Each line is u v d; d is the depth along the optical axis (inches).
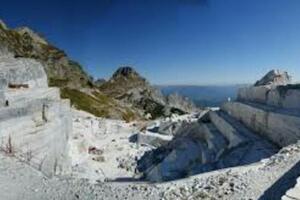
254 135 1374.3
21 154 932.6
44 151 1104.2
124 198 634.2
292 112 1214.3
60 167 1300.4
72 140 1812.3
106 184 737.0
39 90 1358.3
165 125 2792.8
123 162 1988.2
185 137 2058.3
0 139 866.1
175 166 1569.9
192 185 679.1
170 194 641.6
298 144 852.6
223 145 1536.7
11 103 1000.9
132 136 2822.3
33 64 1662.2
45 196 639.8
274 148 1164.5
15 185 675.4
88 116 3698.3
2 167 762.2
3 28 7667.3
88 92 6673.2
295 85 1406.3
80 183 739.4
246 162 1112.2
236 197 600.4
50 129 1176.2
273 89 1520.7
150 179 1477.6
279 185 623.8
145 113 6968.5
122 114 5777.6
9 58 1598.2
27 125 1008.9
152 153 2101.4
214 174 741.3
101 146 2406.5
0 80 1188.5
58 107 1327.5
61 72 7608.3
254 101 1713.8
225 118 1777.8
